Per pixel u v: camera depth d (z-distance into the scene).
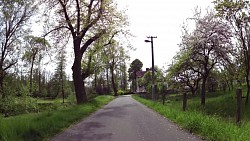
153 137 11.30
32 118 14.84
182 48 32.72
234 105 26.33
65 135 12.10
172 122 15.92
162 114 20.52
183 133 12.09
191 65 33.09
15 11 41.88
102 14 30.02
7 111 36.03
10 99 37.41
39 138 10.97
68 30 31.28
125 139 11.04
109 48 44.75
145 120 17.23
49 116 16.41
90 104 28.77
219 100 31.36
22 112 35.56
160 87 55.50
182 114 16.11
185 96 19.22
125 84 128.00
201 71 33.75
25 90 40.78
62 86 74.62
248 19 27.61
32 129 11.52
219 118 13.44
